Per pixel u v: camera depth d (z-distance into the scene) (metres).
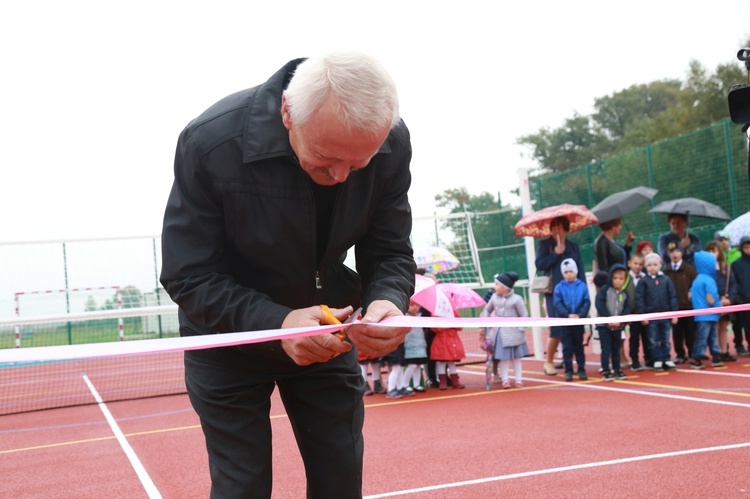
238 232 2.01
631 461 4.81
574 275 9.30
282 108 1.83
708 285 9.84
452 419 6.97
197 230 2.01
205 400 2.11
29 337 18.31
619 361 9.24
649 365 10.16
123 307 15.78
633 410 6.80
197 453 6.11
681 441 5.32
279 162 1.96
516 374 9.07
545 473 4.64
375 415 7.54
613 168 16.44
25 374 16.86
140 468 5.64
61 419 9.09
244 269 2.13
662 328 9.64
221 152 1.94
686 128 38.53
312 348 1.81
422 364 8.97
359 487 2.28
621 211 10.55
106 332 19.12
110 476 5.43
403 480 4.69
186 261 2.00
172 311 11.26
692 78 38.78
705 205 11.16
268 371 2.13
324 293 2.28
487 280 17.47
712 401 7.02
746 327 10.48
